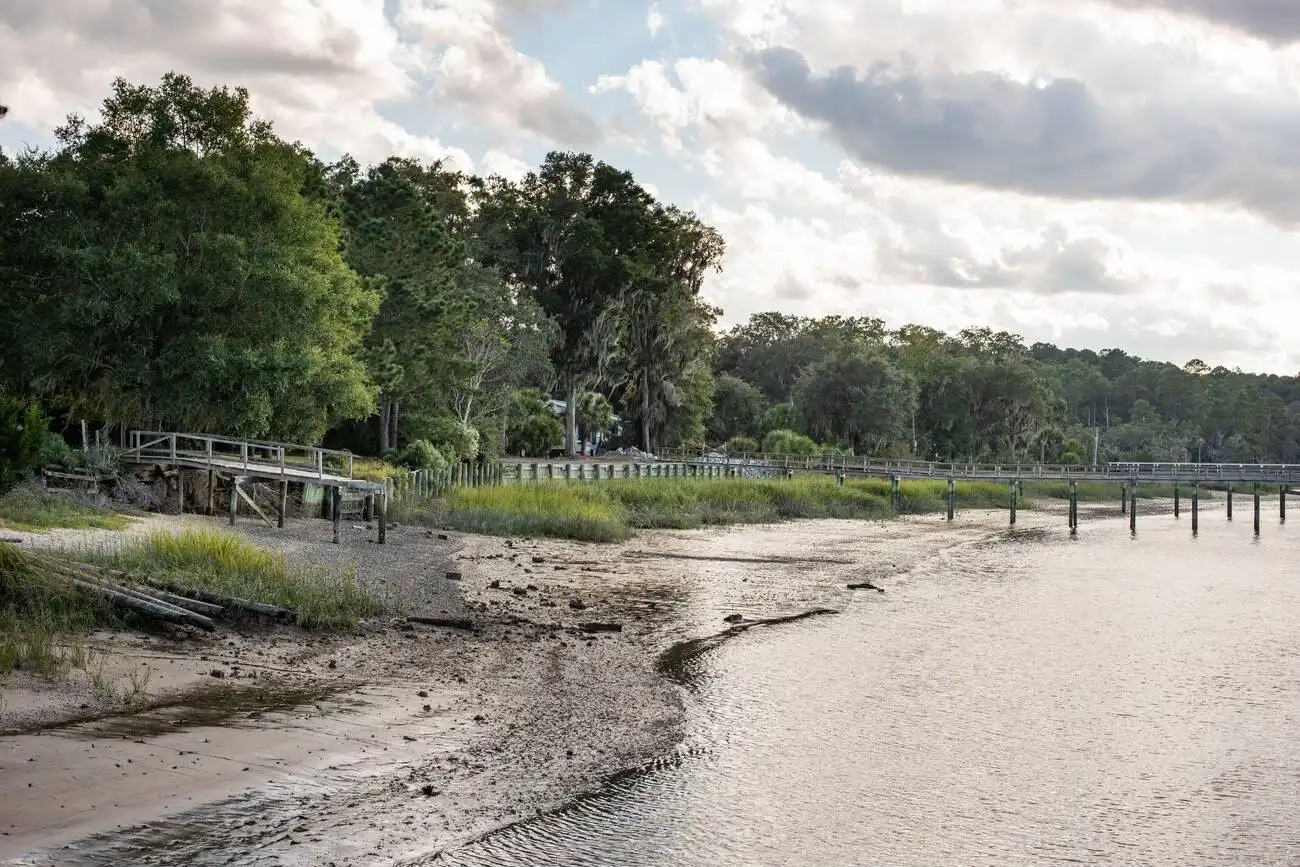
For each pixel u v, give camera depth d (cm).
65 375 3584
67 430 3775
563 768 1231
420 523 3828
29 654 1380
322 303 3903
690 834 1064
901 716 1580
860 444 11081
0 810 930
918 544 4559
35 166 3625
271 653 1614
